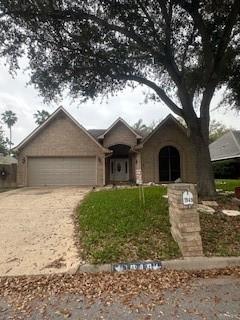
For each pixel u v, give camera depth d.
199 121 12.77
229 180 25.91
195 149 12.74
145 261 6.81
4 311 4.84
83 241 8.05
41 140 23.72
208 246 7.52
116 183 24.78
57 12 10.66
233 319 4.28
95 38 11.66
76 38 11.52
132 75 13.23
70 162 23.81
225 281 5.79
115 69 12.79
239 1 10.67
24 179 23.34
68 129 23.88
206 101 12.71
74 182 23.69
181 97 12.97
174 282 5.78
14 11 10.28
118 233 8.25
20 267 6.87
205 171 12.52
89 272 6.54
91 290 5.54
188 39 13.02
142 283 5.77
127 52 12.49
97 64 12.37
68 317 4.55
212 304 4.76
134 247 7.48
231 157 28.36
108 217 9.62
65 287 5.73
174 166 24.23
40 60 12.76
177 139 24.03
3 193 18.48
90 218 9.79
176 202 7.53
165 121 23.95
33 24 10.87
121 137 25.19
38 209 12.38
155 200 11.50
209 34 12.18
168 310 4.62
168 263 6.70
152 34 11.92
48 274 6.47
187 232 7.08
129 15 11.19
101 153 23.83
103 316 4.54
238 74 14.55
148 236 8.02
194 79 14.57
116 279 6.06
